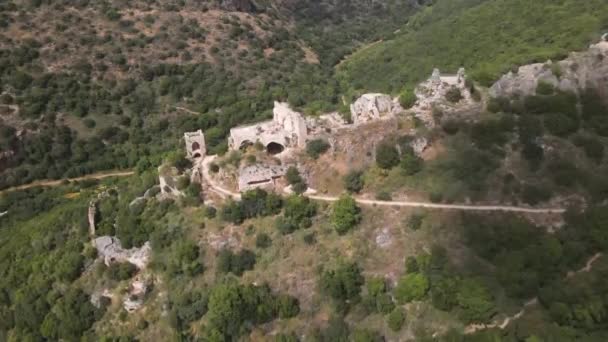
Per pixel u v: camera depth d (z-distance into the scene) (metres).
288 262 96.38
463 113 106.94
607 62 110.75
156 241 104.69
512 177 97.56
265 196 103.44
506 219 92.81
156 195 115.12
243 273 97.75
